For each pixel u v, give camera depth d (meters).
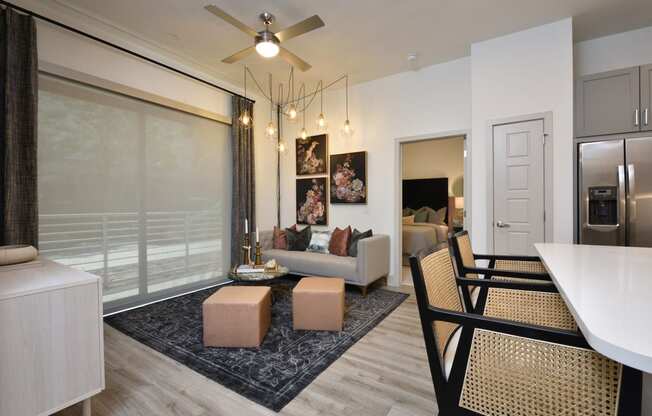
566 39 2.90
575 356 0.84
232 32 3.13
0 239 2.36
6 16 2.39
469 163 3.74
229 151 4.42
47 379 1.41
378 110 4.38
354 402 1.70
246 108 4.55
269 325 2.71
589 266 1.34
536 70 3.03
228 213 4.39
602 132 2.94
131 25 3.00
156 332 2.64
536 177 3.02
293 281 4.30
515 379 0.92
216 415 1.61
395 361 2.14
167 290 3.62
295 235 4.64
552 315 1.44
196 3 2.68
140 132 3.37
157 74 3.54
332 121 4.80
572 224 2.88
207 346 2.37
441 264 1.34
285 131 5.31
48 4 2.65
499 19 2.91
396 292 3.85
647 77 2.77
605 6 2.72
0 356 1.29
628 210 2.74
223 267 4.31
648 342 0.59
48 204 2.70
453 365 1.01
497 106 3.21
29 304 1.36
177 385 1.88
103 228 3.06
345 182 4.63
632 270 1.25
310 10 2.78
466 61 3.72
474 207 3.31
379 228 4.38
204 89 4.07
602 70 3.25
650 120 2.74
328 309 2.64
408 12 2.81
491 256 1.99
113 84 3.09
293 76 4.24
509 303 1.54
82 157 2.91
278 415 1.61
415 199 7.37
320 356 2.21
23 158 2.46
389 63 3.87
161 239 3.57
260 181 4.97
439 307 1.17
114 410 1.65
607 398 0.80
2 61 2.39
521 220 3.08
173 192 3.69
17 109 2.43
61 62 2.77
